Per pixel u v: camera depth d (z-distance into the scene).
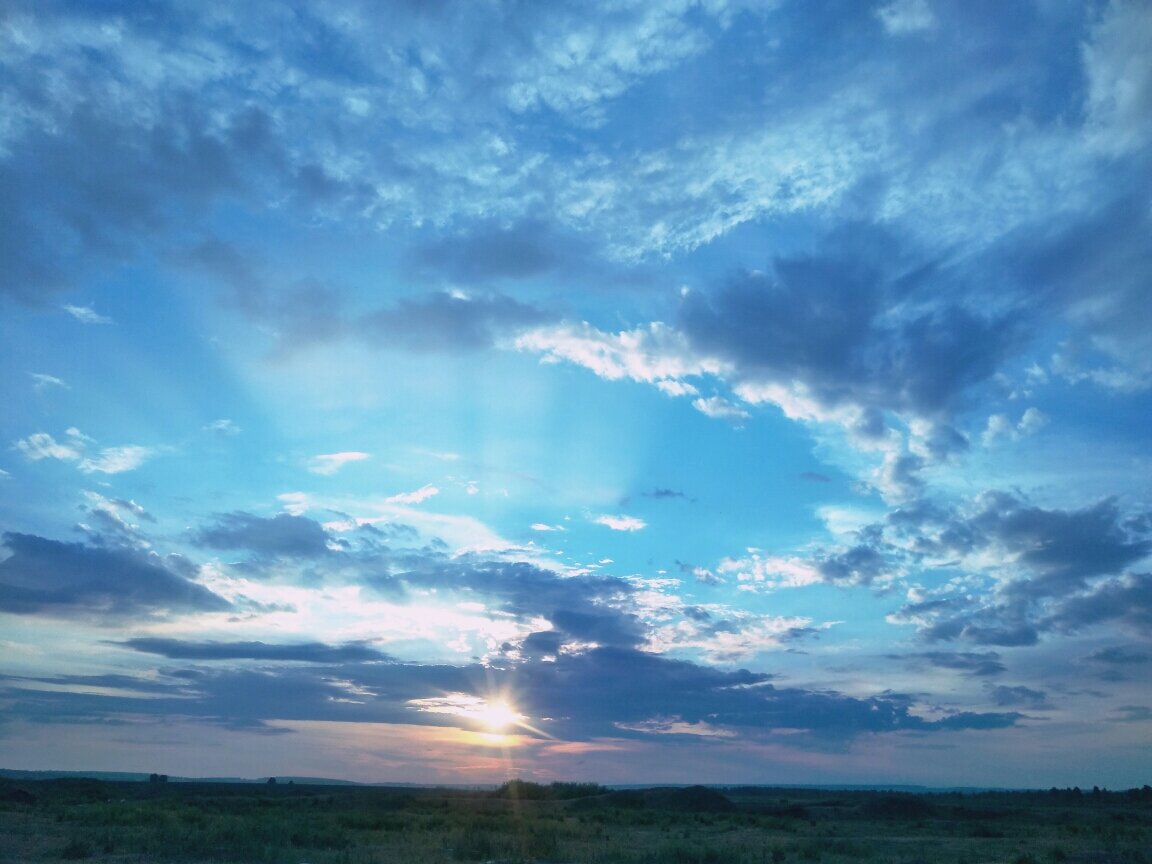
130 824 42.16
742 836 47.59
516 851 32.03
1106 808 99.56
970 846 41.84
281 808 68.12
